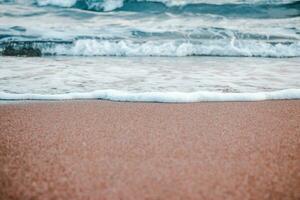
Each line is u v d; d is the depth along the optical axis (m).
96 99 4.52
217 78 5.71
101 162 2.24
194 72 6.30
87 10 12.16
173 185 1.90
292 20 11.77
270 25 11.27
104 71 6.34
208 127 3.14
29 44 9.27
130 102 4.34
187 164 2.22
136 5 12.26
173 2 12.15
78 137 2.80
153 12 12.10
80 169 2.12
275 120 3.41
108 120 3.38
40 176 2.01
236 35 10.33
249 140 2.75
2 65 6.88
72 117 3.50
